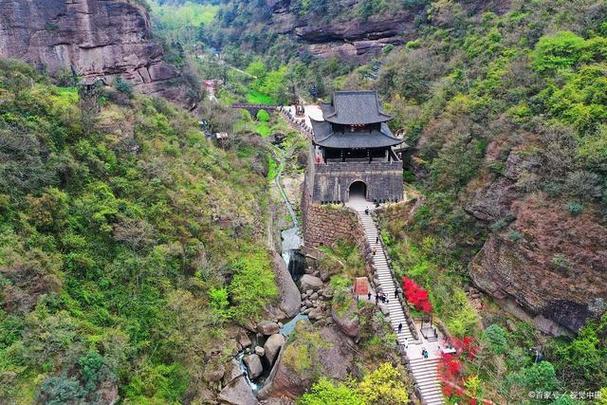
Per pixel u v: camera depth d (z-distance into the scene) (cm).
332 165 5378
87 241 3872
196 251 4466
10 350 2903
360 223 5081
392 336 3903
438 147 5528
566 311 3772
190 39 18300
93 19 6694
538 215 4062
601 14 5350
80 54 6669
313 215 5481
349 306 4219
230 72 13700
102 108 5259
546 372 3294
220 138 7162
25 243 3438
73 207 3925
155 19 19012
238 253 4912
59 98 4728
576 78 4625
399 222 5316
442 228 4981
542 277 3919
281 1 14888
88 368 3044
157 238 4284
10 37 6075
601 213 3769
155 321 3756
